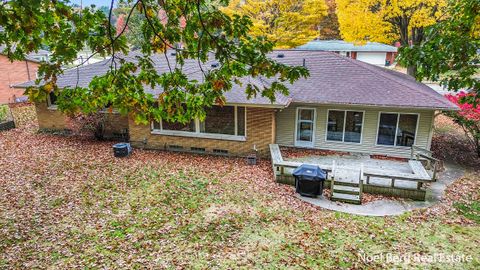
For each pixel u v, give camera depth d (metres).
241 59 4.96
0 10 3.52
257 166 13.34
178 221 9.03
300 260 7.36
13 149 15.02
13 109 23.17
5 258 7.33
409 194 10.47
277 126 15.20
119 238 8.17
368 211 9.73
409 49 5.02
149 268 7.05
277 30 23.70
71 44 4.37
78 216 9.24
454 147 15.69
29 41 4.23
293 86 14.82
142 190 10.98
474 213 9.53
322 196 10.70
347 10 18.59
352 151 14.65
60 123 17.42
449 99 14.99
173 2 5.38
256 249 7.77
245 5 23.62
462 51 4.66
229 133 14.39
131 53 17.25
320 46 39.91
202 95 6.10
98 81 5.11
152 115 5.52
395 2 16.94
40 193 10.66
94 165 13.20
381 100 13.24
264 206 9.95
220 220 9.09
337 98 13.65
